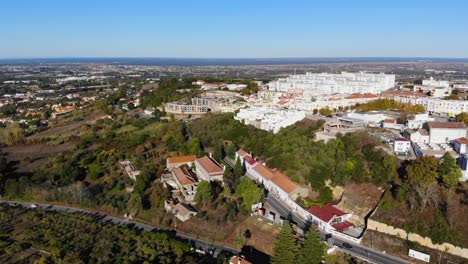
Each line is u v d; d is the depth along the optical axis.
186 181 192.12
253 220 161.75
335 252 139.12
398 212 150.00
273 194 187.88
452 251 132.88
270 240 149.62
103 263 134.25
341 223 157.00
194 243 153.75
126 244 147.00
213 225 162.25
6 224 171.00
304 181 185.38
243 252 146.50
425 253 134.75
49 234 156.62
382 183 170.38
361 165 180.62
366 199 166.38
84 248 146.00
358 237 148.25
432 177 151.88
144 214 178.00
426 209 145.50
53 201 199.00
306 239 130.88
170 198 184.62
